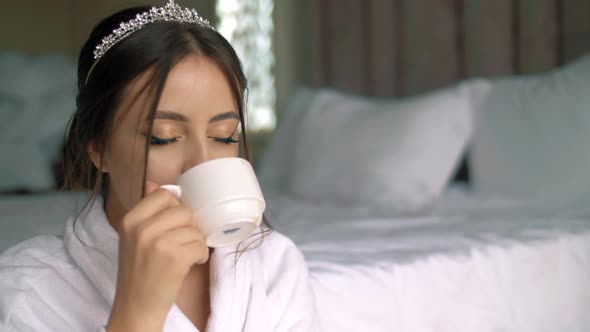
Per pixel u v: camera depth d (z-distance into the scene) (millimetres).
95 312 924
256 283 1021
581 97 2324
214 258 982
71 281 935
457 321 1556
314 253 1604
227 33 4535
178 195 795
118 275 782
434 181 2553
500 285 1654
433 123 2598
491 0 2887
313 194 2750
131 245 759
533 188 2346
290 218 2270
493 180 2508
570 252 1821
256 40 4430
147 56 854
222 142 913
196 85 857
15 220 2162
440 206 2410
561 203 2256
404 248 1676
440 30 3135
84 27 5457
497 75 2885
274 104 4363
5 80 4387
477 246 1691
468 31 2990
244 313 993
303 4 3957
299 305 1069
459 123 2609
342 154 2711
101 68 900
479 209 2295
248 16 4449
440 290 1547
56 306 913
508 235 1817
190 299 996
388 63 3414
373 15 3457
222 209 773
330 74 3775
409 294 1485
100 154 933
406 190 2535
